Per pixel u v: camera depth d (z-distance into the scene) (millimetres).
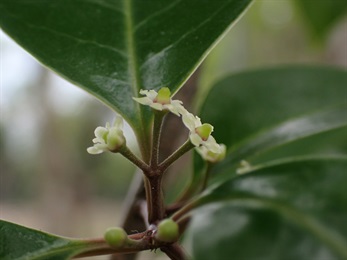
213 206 84
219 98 125
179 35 99
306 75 130
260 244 75
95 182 657
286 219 77
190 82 139
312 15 202
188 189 114
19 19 98
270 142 122
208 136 80
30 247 84
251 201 82
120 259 120
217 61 319
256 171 86
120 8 102
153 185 81
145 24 101
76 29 100
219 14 98
